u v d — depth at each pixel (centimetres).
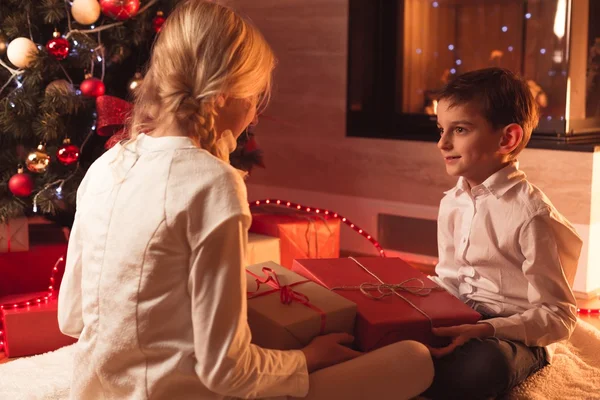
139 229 103
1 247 212
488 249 152
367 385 120
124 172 108
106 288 106
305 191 314
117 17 206
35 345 190
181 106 107
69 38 209
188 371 103
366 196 295
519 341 143
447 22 285
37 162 201
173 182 102
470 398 138
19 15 205
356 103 298
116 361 106
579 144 243
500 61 272
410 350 126
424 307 144
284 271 156
